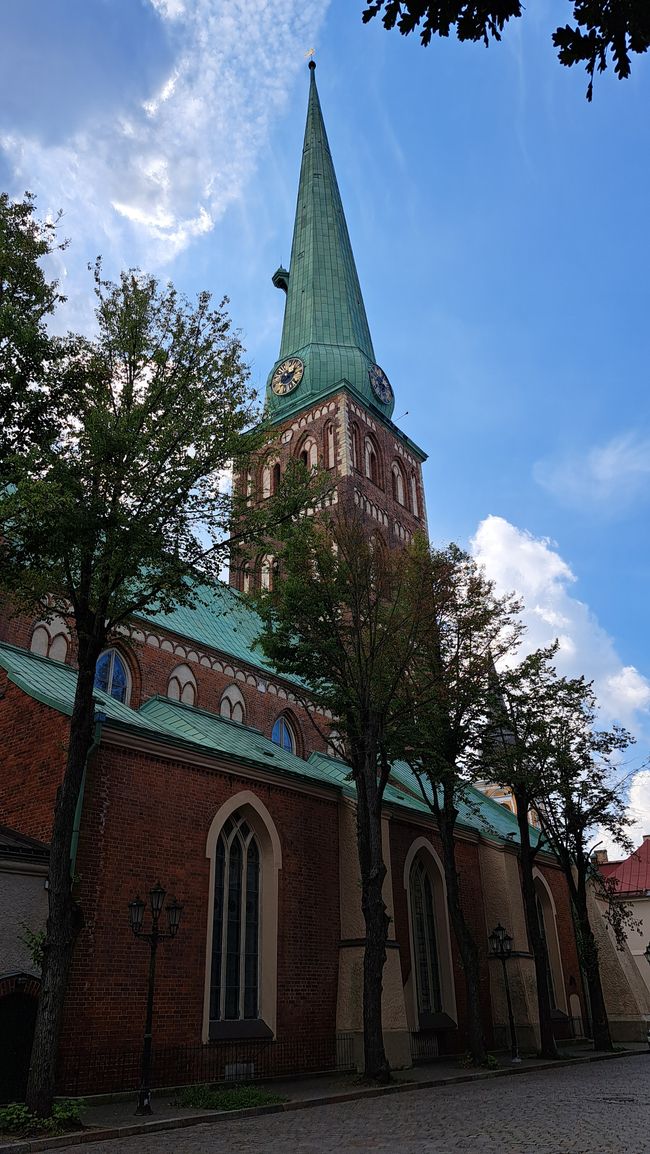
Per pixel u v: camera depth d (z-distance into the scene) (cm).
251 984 2331
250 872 2455
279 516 1930
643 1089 1936
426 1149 1126
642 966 6038
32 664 2527
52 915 1503
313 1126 1433
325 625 2555
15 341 1605
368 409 5494
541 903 4278
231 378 1856
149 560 1702
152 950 1733
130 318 1830
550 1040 3158
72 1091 1727
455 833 3594
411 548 2927
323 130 7025
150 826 2116
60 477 1559
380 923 2253
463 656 2911
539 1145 1128
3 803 2102
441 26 596
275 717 3628
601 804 3722
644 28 584
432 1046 2981
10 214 1698
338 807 2852
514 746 3209
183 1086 1938
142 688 2984
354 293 6203
